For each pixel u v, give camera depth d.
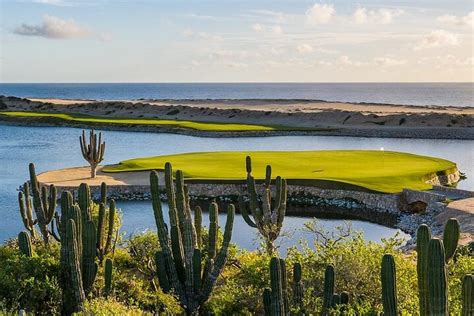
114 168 48.19
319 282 14.05
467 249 17.86
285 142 80.62
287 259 15.45
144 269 17.95
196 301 14.83
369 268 13.98
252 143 79.38
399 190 38.34
